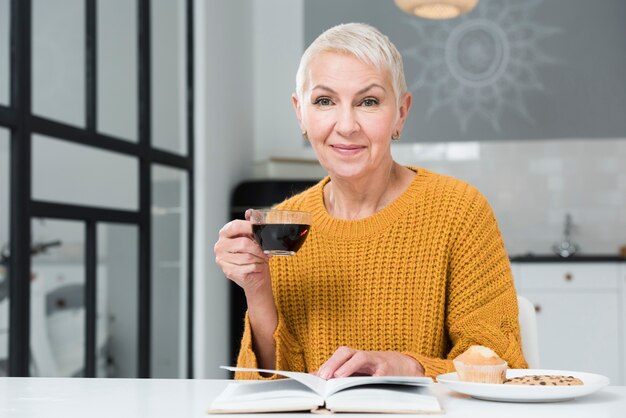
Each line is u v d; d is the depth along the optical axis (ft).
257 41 19.04
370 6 18.52
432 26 18.37
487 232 5.25
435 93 18.37
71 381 4.52
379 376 4.03
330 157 5.03
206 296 15.44
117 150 12.24
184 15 15.31
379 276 5.23
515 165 18.20
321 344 5.24
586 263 16.01
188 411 3.60
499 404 3.71
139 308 13.05
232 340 16.71
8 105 9.48
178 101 15.02
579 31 17.92
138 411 3.61
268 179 16.67
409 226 5.27
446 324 5.27
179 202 14.96
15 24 9.56
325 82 4.92
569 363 16.02
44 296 10.22
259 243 4.55
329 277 5.29
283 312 5.35
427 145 18.47
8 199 9.52
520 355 4.74
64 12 10.75
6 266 9.49
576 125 17.93
